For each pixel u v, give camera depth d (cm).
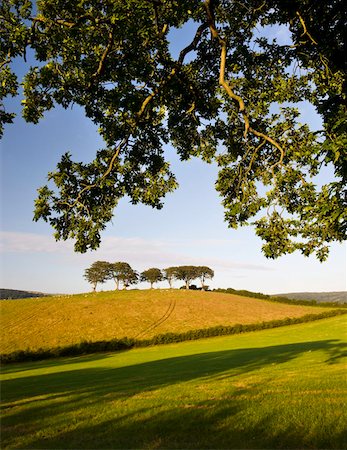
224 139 1367
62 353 5828
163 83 1146
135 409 1391
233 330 6894
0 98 1141
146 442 1009
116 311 8081
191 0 998
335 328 6412
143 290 11150
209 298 9619
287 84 1233
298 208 1025
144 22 932
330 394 1432
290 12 1073
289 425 1052
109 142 1254
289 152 1151
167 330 7006
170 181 1311
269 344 4975
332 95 1128
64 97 1154
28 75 1111
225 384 1914
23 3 1011
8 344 6188
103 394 1827
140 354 5128
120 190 1284
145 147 1309
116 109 1195
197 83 1285
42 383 2673
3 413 1489
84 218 1195
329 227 959
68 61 1077
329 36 1066
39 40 1029
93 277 15362
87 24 976
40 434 1153
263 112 1247
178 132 1348
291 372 2262
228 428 1076
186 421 1180
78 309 8162
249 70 1265
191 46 1147
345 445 890
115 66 1069
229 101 1296
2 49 1023
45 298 9444
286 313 8319
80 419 1300
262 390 1630
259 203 1127
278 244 1033
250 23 1183
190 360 3700
